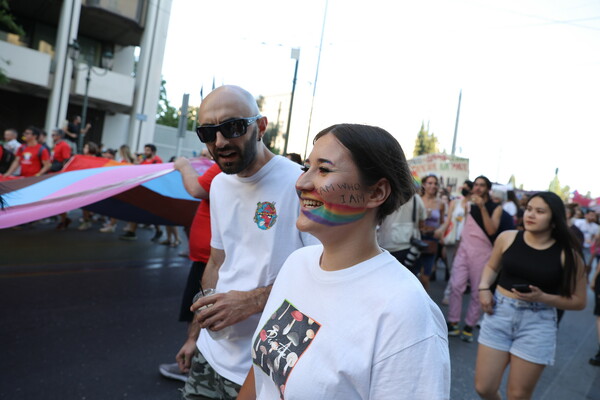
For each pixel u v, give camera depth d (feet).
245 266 6.08
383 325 3.13
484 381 8.70
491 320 8.78
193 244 8.66
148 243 27.07
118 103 59.77
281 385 3.52
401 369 2.97
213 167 7.80
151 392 10.29
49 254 21.49
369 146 3.33
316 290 3.63
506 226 15.67
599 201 52.60
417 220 13.98
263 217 5.97
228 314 5.49
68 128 41.39
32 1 53.01
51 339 12.42
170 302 16.81
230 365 5.87
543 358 8.22
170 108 136.67
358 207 3.41
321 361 3.31
